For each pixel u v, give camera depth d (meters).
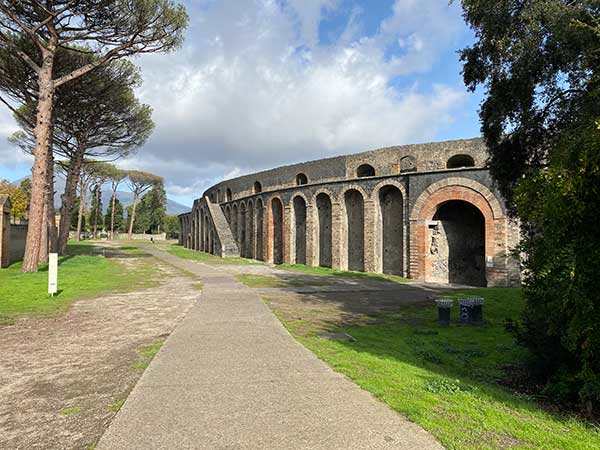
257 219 36.00
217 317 10.20
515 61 8.69
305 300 14.62
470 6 9.22
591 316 5.30
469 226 24.23
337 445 3.69
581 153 5.30
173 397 4.86
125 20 19.55
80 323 9.90
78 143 28.97
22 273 18.67
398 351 7.84
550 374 6.58
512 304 14.28
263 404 4.64
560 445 3.82
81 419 4.51
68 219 30.41
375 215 25.36
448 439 3.81
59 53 23.44
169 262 30.28
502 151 10.51
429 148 24.73
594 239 5.43
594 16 7.18
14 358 7.02
